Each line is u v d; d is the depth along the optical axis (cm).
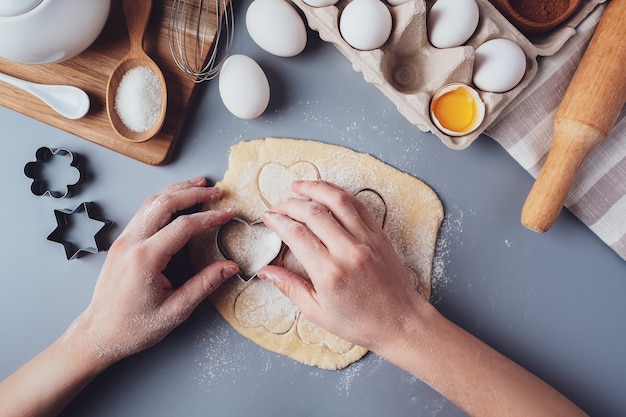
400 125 63
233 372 64
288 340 63
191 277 62
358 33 54
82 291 64
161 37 61
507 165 63
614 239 61
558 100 59
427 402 63
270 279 58
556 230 63
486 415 56
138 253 56
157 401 64
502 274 64
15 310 64
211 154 64
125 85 60
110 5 59
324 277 54
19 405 57
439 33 56
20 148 64
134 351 58
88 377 58
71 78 61
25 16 52
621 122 59
